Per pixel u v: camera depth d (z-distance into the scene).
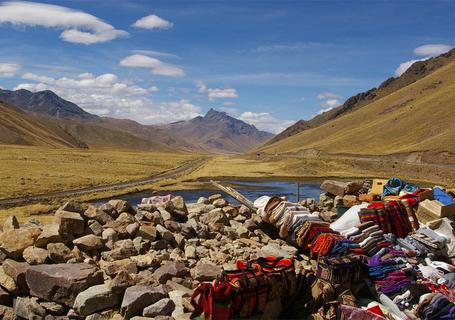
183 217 14.76
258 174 114.44
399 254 11.38
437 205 14.19
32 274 9.70
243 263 9.62
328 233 12.01
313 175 117.69
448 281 10.59
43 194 61.25
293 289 9.34
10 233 11.02
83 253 11.25
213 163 164.50
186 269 10.91
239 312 8.45
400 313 9.45
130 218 12.84
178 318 8.58
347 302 9.38
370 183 20.47
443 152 146.00
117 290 9.30
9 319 9.70
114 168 115.38
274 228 14.55
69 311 9.15
